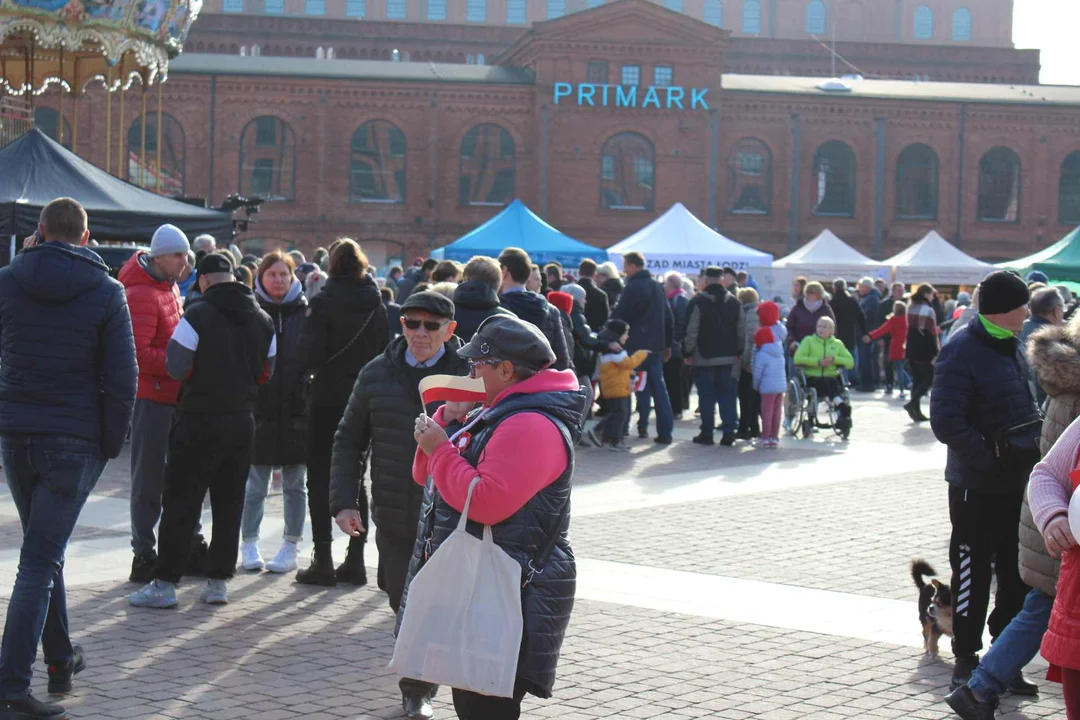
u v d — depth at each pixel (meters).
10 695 5.80
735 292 21.89
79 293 6.13
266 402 9.04
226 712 6.05
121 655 6.97
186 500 7.98
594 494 12.99
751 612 8.20
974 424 6.69
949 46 71.88
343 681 6.59
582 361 15.54
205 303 7.90
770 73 71.25
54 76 28.20
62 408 6.09
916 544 10.51
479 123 50.94
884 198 53.72
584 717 6.08
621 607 8.27
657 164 51.72
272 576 9.06
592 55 51.06
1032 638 5.85
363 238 50.56
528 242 26.64
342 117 50.06
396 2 72.12
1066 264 28.02
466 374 6.84
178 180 49.22
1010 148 54.34
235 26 65.94
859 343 28.38
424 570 4.54
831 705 6.35
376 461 6.86
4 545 9.83
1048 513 4.96
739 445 17.58
